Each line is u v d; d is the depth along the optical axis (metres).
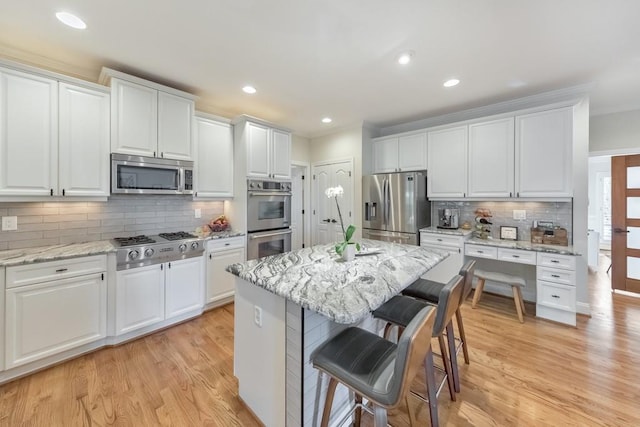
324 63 2.42
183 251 2.78
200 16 1.80
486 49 2.20
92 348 2.29
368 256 2.14
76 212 2.57
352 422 1.61
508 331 2.66
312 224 5.11
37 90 2.11
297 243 5.14
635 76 2.67
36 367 2.02
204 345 2.41
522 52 2.24
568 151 2.85
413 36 2.02
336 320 1.08
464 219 3.86
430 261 1.99
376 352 1.29
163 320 2.65
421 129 3.92
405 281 1.55
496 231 3.61
